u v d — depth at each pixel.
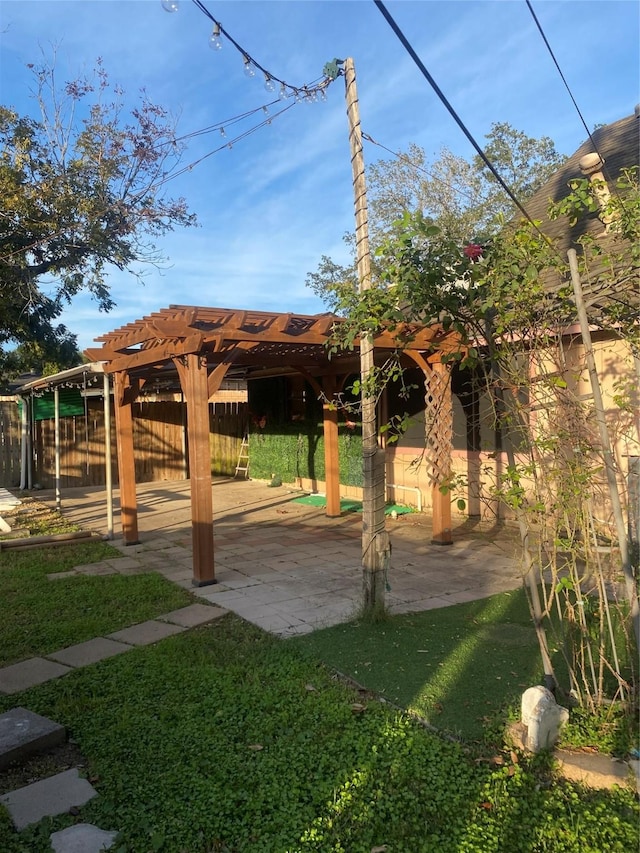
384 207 21.50
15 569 7.20
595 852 2.45
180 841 2.56
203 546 6.48
